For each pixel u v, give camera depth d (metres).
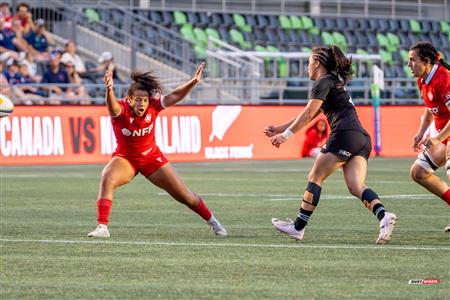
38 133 62.97
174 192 28.92
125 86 73.12
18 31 76.50
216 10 96.12
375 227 31.34
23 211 36.50
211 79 75.56
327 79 27.03
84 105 64.38
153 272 22.25
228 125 68.56
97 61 82.12
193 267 22.94
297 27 96.69
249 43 93.31
